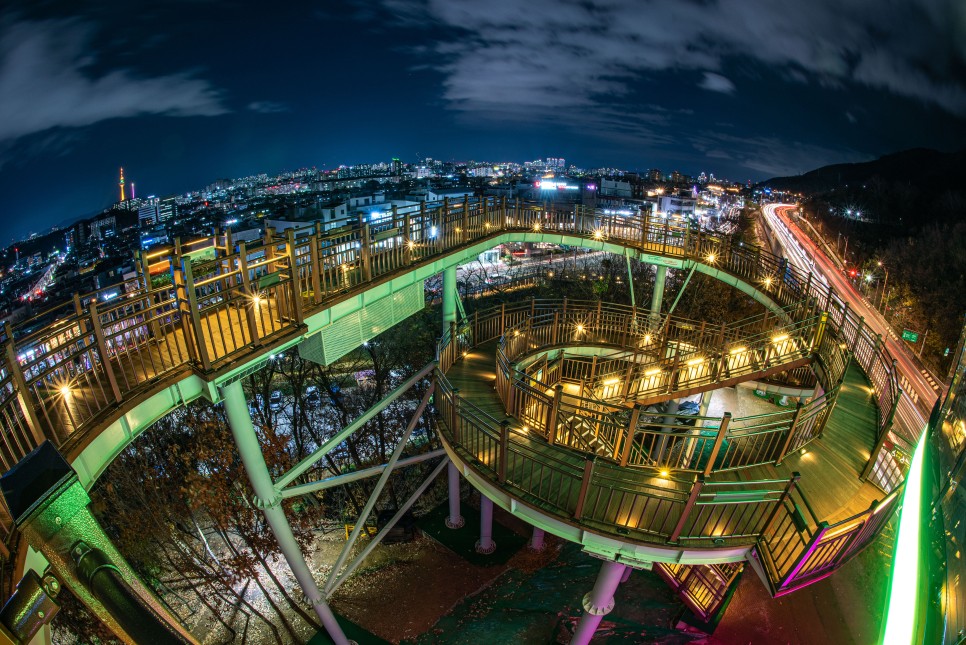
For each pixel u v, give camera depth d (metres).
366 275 10.91
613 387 14.18
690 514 8.13
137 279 7.55
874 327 42.09
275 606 16.20
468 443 10.19
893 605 4.50
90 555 2.48
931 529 4.23
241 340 8.58
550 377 15.61
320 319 9.88
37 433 5.51
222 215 84.75
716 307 35.41
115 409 6.50
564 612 14.01
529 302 17.72
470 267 59.94
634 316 17.52
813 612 11.37
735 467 9.37
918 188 80.25
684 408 22.33
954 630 3.14
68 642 15.91
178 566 16.84
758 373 14.50
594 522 8.06
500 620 14.40
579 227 18.64
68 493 2.57
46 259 111.06
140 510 15.98
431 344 26.97
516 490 8.83
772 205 123.81
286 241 8.84
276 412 23.20
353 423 12.20
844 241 69.62
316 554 19.12
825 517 8.43
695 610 12.42
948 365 36.06
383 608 15.66
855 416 11.67
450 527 18.27
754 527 7.89
